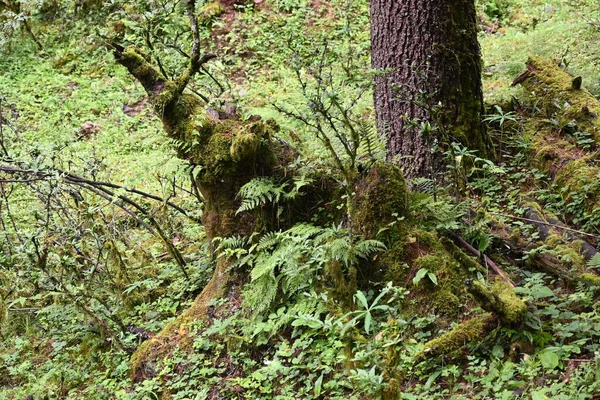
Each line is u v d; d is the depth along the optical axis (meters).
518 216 5.61
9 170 5.88
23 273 6.12
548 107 7.02
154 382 5.13
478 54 6.21
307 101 5.10
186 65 7.13
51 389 5.57
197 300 5.71
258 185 5.33
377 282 4.93
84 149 9.66
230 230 5.61
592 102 6.79
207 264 6.25
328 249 4.91
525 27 11.85
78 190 6.56
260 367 5.00
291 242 5.16
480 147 6.22
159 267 6.66
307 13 12.23
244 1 12.65
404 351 4.41
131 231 7.22
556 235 5.21
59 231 6.14
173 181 6.34
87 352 5.92
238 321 5.25
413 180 5.50
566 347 4.06
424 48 6.01
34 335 6.30
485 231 5.21
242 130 5.48
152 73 5.83
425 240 4.94
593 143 6.32
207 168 5.57
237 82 10.72
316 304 4.94
